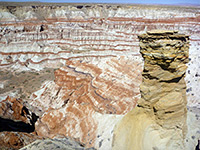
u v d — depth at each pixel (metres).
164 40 12.38
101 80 34.47
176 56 12.57
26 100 34.91
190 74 37.53
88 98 29.39
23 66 59.94
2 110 33.59
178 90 13.62
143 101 14.19
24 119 32.59
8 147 23.36
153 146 13.23
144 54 13.38
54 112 28.48
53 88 35.00
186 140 13.82
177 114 13.38
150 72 13.36
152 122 13.85
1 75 55.66
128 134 14.59
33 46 63.66
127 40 61.31
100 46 61.94
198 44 57.31
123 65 41.62
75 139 22.72
